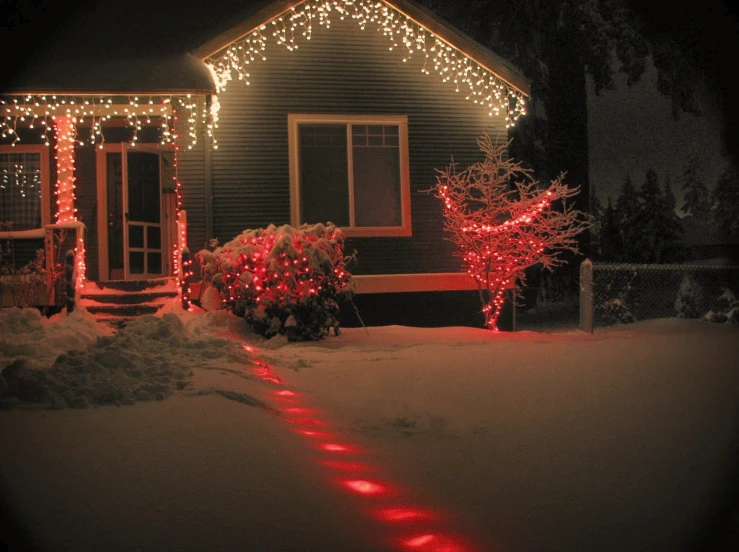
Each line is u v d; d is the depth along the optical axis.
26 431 4.98
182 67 11.72
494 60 14.02
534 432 5.43
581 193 25.06
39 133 13.67
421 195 13.97
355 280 12.74
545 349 9.59
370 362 8.54
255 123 13.36
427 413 6.00
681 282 16.56
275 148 13.41
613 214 24.89
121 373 6.28
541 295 24.78
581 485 4.32
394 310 13.84
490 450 5.02
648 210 24.64
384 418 5.84
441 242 14.00
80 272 12.19
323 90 13.62
